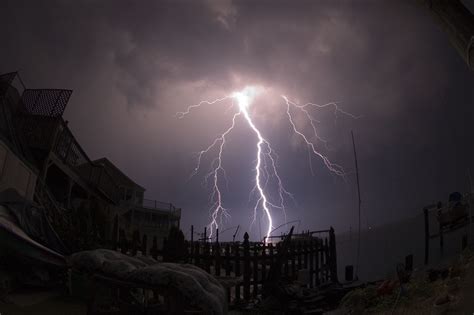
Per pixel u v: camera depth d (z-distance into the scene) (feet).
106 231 45.37
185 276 16.01
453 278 19.90
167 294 16.02
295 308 28.55
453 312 15.12
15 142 44.55
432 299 18.74
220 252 38.70
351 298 27.17
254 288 36.06
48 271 27.25
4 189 32.76
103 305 17.08
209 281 18.56
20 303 22.30
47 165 49.32
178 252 36.27
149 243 111.96
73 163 61.21
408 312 18.76
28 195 38.93
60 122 51.21
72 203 64.08
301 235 58.54
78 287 25.27
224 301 18.60
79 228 34.78
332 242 52.60
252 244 40.78
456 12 8.22
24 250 24.73
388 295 24.62
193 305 15.92
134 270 16.60
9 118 46.78
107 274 16.89
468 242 34.42
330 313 27.35
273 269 33.83
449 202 40.45
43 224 29.96
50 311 21.94
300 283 37.40
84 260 17.33
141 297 24.80
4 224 24.23
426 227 42.60
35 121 50.01
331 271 50.90
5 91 46.47
